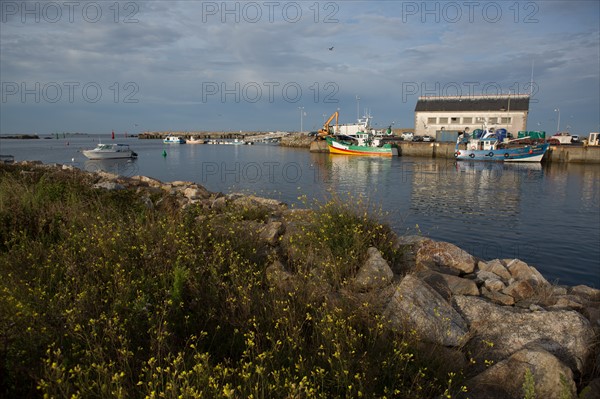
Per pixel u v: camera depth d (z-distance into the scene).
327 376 3.68
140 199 10.39
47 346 3.63
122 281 4.79
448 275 6.00
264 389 3.43
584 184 40.09
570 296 5.82
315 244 6.39
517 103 82.50
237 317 4.54
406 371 3.85
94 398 3.24
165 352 3.81
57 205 7.95
